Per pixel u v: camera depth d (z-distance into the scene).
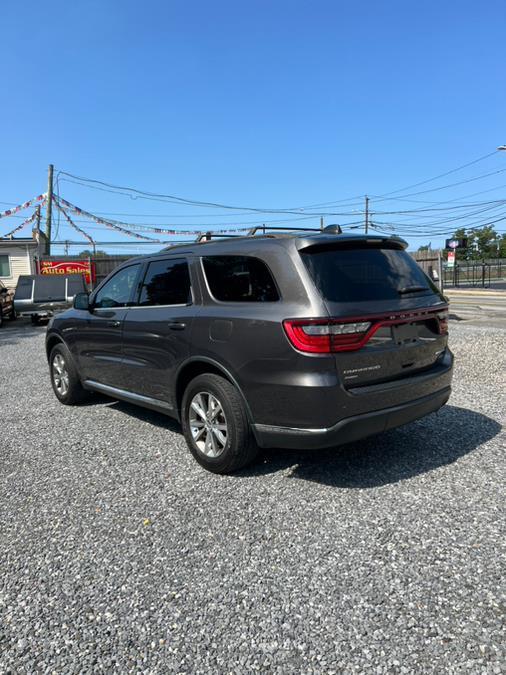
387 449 4.32
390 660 2.07
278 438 3.47
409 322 3.64
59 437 5.03
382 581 2.57
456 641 2.15
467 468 3.88
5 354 10.62
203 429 4.05
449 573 2.61
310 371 3.23
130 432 5.11
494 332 10.80
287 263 3.44
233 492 3.63
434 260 15.73
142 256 4.98
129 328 4.77
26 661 2.14
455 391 6.17
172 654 2.15
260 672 2.04
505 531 2.98
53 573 2.76
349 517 3.21
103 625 2.34
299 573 2.67
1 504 3.60
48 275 17.25
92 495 3.69
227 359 3.68
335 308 3.27
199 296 4.05
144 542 3.03
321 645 2.16
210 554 2.88
